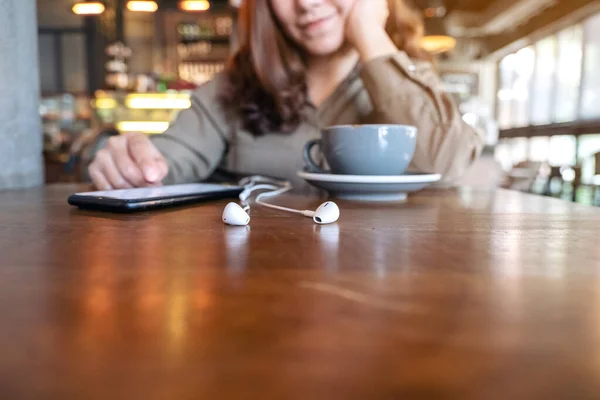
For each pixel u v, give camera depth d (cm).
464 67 671
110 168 69
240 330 16
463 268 25
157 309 18
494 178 123
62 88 550
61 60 550
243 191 62
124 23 565
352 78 101
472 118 271
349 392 12
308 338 15
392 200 62
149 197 49
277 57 97
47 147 454
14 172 78
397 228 39
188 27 552
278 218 44
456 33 657
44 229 38
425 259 28
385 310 18
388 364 14
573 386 12
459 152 83
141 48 586
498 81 668
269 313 18
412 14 109
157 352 14
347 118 101
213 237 34
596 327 17
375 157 62
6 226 39
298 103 98
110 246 31
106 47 548
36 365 13
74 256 28
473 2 585
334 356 14
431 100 84
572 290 21
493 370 13
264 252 29
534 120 564
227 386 12
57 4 543
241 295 20
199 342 15
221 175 110
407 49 107
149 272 24
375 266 26
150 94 434
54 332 16
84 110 533
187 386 12
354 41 91
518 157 587
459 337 16
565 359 14
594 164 391
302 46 99
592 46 446
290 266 26
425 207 55
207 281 22
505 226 41
